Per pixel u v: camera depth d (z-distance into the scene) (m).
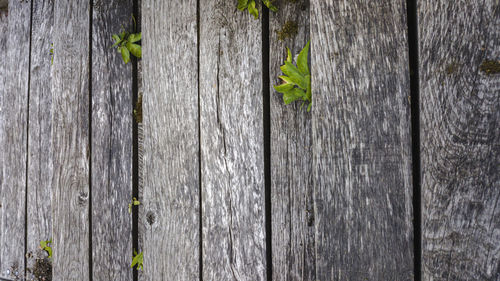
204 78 1.11
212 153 1.10
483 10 0.89
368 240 0.94
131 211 1.20
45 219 1.33
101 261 1.22
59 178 1.27
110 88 1.23
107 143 1.23
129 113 1.22
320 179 0.97
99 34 1.25
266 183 1.07
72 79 1.27
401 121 0.93
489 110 0.88
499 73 0.88
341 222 0.96
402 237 0.93
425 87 0.91
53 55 1.30
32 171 1.36
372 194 0.94
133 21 1.21
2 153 1.41
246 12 1.08
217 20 1.11
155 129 1.15
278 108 1.07
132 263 1.18
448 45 0.90
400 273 0.93
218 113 1.10
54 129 1.28
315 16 0.98
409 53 0.95
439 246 0.90
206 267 1.10
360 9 0.96
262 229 1.06
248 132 1.07
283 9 1.07
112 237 1.22
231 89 1.09
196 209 1.11
